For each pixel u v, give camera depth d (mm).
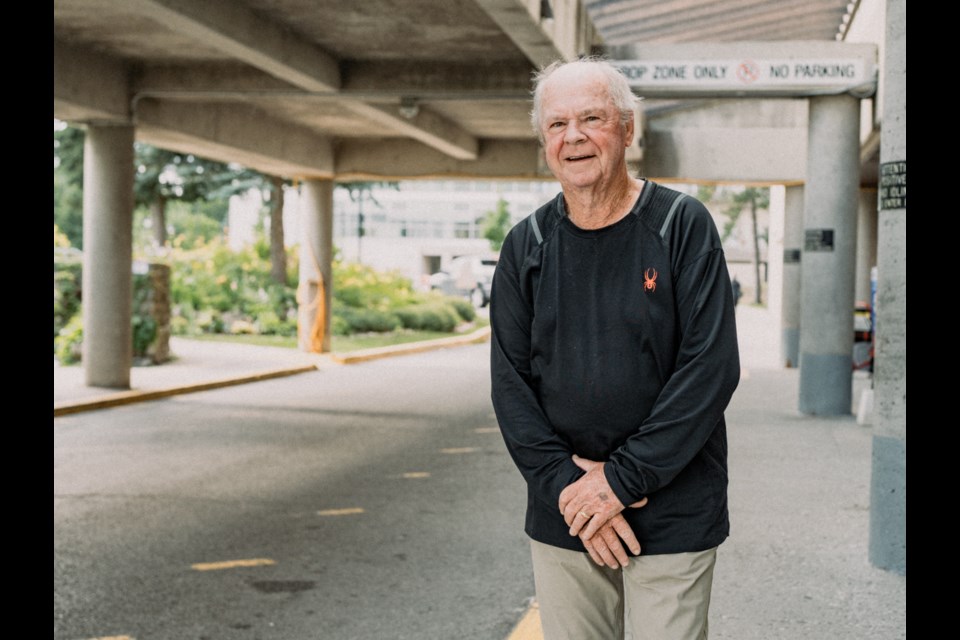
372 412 12484
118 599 5012
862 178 20172
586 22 11570
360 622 4668
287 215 47562
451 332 29516
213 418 11797
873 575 5227
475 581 5316
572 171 2367
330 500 7348
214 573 5461
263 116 16812
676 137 18812
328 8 10148
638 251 2371
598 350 2383
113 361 13539
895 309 5258
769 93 11836
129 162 13320
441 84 12414
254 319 23750
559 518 2455
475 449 9711
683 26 13859
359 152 19703
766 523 6395
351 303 28219
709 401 2275
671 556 2369
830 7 14227
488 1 8117
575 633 2539
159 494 7531
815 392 12039
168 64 12883
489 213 70688
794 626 4441
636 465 2268
